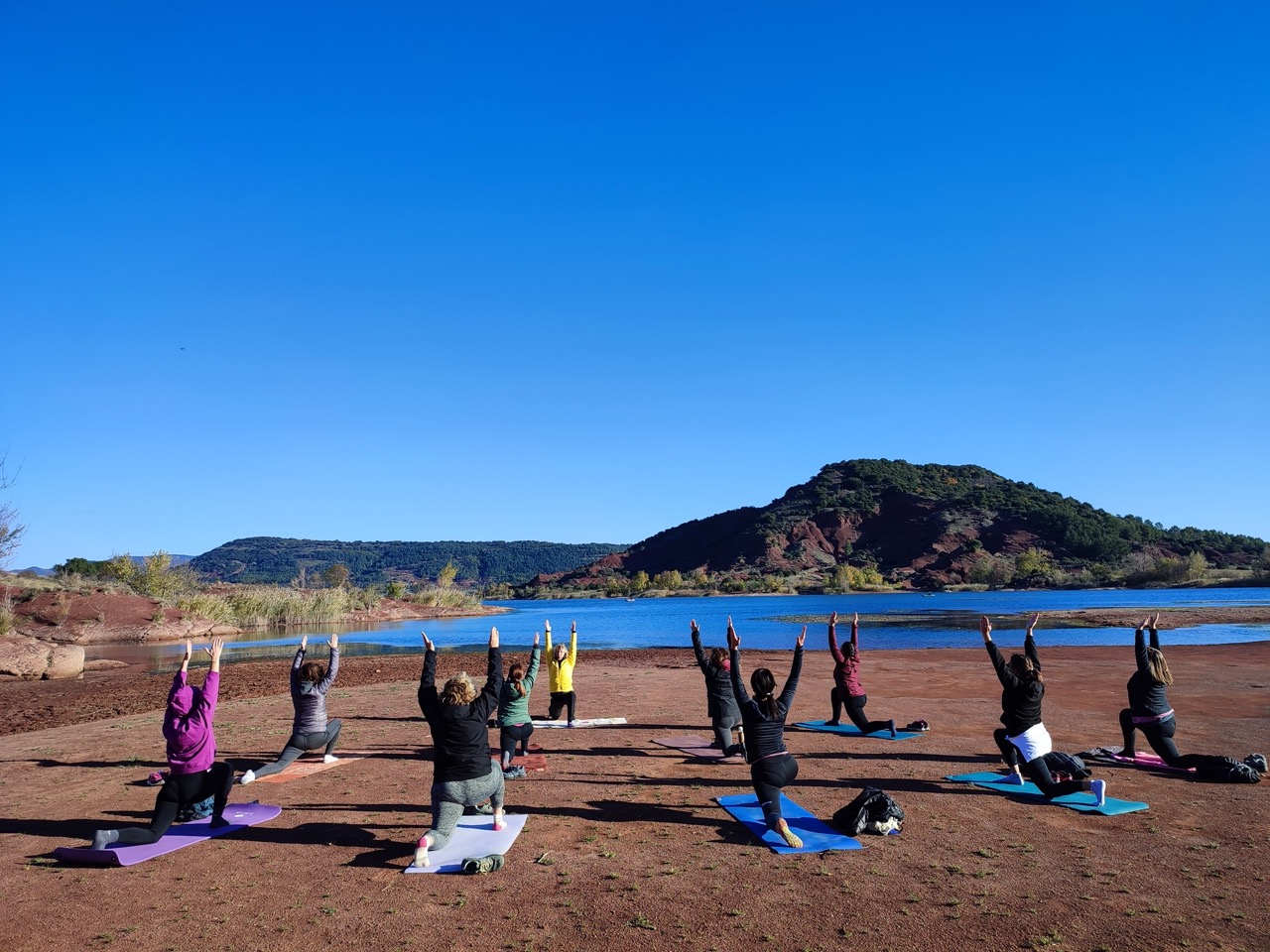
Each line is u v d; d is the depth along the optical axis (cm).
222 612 4962
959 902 552
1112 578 14288
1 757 1141
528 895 575
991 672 2025
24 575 4606
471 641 4159
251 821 765
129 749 1182
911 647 3064
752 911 541
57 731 1406
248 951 489
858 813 711
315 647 3753
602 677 2102
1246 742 1098
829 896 566
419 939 502
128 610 4309
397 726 1358
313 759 1079
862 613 6369
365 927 522
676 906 551
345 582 12800
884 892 574
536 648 995
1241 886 577
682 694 1733
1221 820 742
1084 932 502
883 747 1111
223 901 571
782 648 3234
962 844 682
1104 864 627
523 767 995
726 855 661
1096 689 1661
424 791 886
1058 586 14700
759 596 16050
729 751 1069
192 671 2503
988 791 862
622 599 17338
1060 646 2944
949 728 1259
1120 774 925
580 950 484
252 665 2617
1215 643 2986
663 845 689
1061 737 1152
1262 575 12294
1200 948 477
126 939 510
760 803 699
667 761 1048
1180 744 1091
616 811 799
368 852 679
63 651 2545
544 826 748
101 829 725
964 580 17125
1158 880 591
